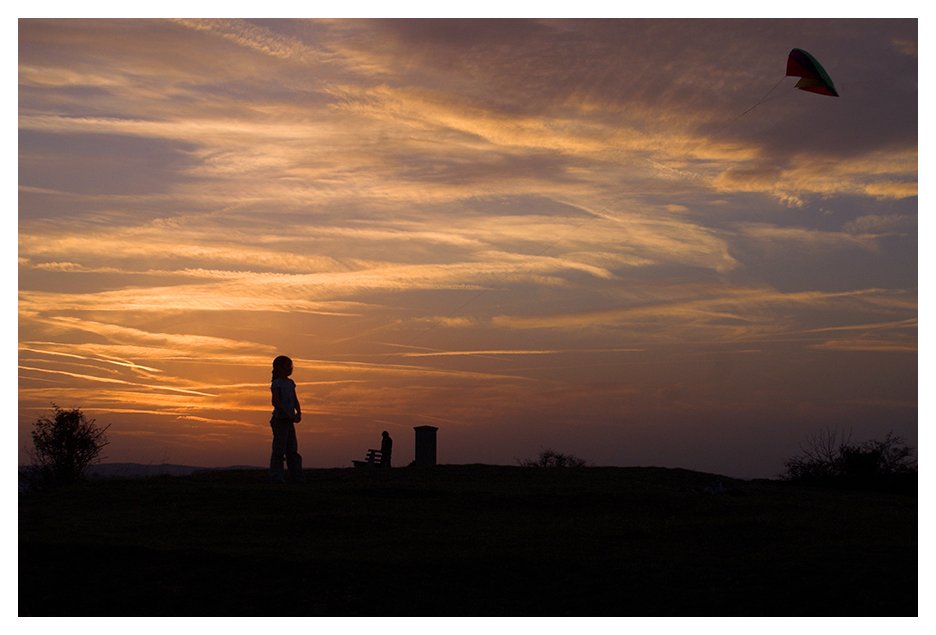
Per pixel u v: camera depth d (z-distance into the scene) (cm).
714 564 1434
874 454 3019
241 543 1612
